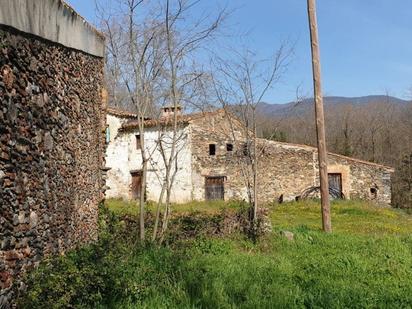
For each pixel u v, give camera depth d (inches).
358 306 219.5
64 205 258.1
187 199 993.5
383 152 1451.8
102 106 385.4
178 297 216.1
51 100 235.5
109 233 357.7
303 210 839.1
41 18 212.7
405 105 1557.6
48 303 176.7
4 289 168.9
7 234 174.6
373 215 793.6
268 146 976.9
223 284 239.9
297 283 263.7
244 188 976.3
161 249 299.4
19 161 188.5
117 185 1064.8
